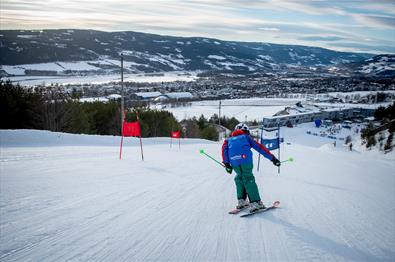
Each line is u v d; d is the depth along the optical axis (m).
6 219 4.37
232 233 4.23
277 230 4.44
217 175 9.38
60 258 3.29
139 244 3.73
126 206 5.28
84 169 8.71
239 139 5.20
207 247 3.74
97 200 5.56
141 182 7.39
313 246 3.94
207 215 5.00
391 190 10.03
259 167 12.97
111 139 22.19
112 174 8.21
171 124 49.28
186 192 6.64
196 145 27.05
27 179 6.91
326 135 95.62
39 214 4.65
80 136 20.27
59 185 6.54
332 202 6.61
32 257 3.28
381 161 22.88
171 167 10.43
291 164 15.22
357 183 10.59
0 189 5.91
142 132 41.41
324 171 13.27
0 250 3.42
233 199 6.21
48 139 17.81
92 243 3.70
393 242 4.39
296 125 116.69
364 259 3.71
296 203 6.18
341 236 4.40
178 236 4.04
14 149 13.16
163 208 5.27
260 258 3.50
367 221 5.36
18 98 27.50
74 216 4.63
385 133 39.88
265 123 110.31
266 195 6.85
